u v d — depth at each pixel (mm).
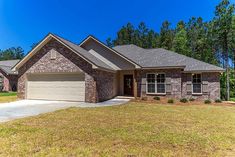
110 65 21328
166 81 19438
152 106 14852
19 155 5238
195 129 8078
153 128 8141
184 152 5605
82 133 7262
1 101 17703
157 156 5301
